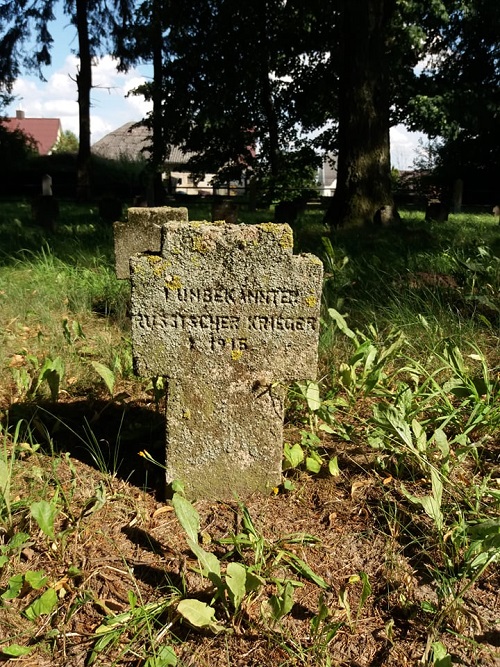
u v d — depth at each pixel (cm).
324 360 189
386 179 581
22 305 249
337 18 922
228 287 115
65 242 407
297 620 95
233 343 118
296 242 412
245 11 962
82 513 115
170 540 113
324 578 104
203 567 101
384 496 123
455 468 132
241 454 124
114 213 604
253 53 1007
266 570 103
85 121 1106
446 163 1262
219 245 113
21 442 141
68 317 247
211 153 1122
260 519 118
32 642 91
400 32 915
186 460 123
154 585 102
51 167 1415
